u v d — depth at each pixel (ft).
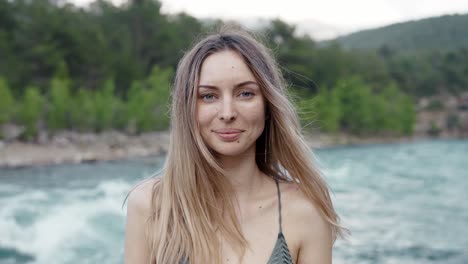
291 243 5.14
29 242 35.78
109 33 243.19
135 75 217.56
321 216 5.34
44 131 148.97
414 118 293.43
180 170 5.10
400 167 95.91
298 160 5.43
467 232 35.86
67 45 197.16
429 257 29.04
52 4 231.30
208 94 4.99
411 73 392.88
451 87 393.70
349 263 26.78
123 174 87.40
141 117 173.58
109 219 43.09
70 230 39.09
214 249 4.93
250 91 4.99
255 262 4.96
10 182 75.31
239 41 5.06
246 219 5.20
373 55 356.18
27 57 184.44
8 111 142.51
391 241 32.60
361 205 47.80
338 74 278.87
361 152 152.56
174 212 5.08
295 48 270.05
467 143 239.91
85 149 135.03
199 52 5.06
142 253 5.21
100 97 168.55
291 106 5.57
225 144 4.96
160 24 261.03
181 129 5.13
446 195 56.24
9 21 199.72
